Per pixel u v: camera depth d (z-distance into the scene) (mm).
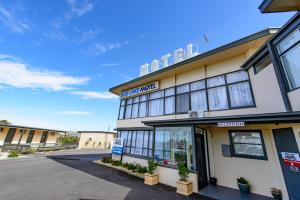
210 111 9320
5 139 21438
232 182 7828
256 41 8016
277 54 6105
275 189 6434
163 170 8531
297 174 5547
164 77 12891
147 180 8422
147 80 13766
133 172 10953
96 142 35188
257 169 7238
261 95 7281
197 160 7848
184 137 8289
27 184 7621
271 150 7031
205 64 10438
